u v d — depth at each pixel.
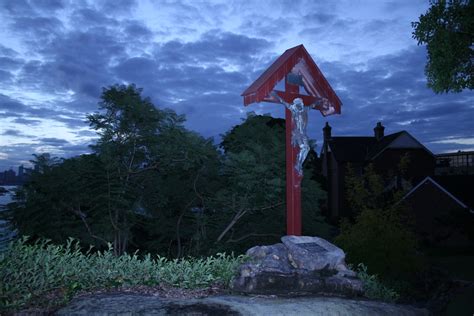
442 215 30.33
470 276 19.86
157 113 12.98
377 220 15.63
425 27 13.34
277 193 13.73
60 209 13.01
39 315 6.05
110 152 12.60
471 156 47.97
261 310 6.33
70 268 7.29
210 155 13.97
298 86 9.50
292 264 8.38
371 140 47.50
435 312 12.90
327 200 46.91
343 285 8.20
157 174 14.38
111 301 6.39
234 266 8.33
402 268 15.05
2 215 12.32
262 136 15.00
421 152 42.84
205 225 15.20
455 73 13.20
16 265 6.93
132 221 13.85
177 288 7.52
